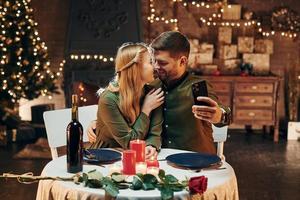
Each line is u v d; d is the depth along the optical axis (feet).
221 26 26.23
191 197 8.13
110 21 25.57
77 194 8.21
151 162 9.09
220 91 24.64
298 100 26.09
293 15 26.13
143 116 10.16
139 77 10.18
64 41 26.53
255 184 17.95
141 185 8.23
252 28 26.30
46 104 25.34
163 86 10.76
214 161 9.38
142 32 25.66
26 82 23.18
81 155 9.06
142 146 9.27
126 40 25.63
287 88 26.55
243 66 25.44
